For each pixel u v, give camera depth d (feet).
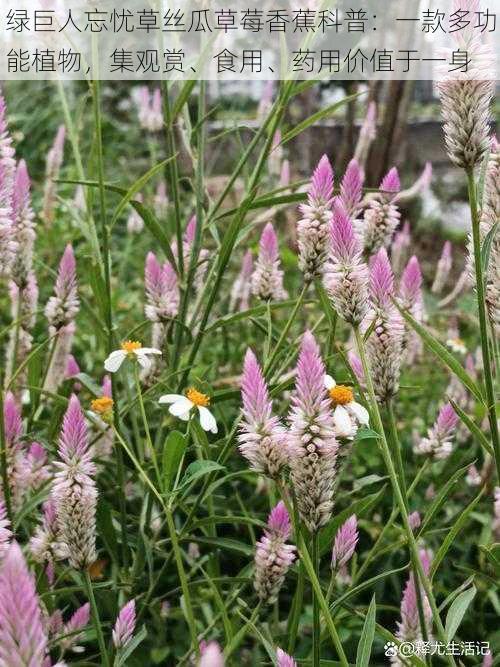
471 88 1.01
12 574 0.59
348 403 1.03
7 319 2.70
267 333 1.64
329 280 1.09
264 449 0.95
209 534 1.61
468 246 1.16
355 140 4.76
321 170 1.39
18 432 1.34
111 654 1.33
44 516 1.32
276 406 2.02
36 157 4.33
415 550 1.05
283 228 3.78
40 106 4.60
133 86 5.29
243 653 1.53
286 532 1.15
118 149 4.75
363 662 1.01
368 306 1.14
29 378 1.58
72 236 3.03
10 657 0.58
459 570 1.91
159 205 3.41
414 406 2.70
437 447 1.39
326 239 1.40
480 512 2.02
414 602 1.21
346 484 2.20
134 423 1.67
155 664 1.64
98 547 1.82
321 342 2.11
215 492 1.98
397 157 4.33
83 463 1.12
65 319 1.61
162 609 1.71
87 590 1.15
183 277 1.76
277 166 3.07
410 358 2.71
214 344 2.71
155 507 1.81
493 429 1.09
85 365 2.60
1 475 1.35
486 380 1.09
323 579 1.80
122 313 2.95
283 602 1.80
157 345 1.77
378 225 1.55
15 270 1.60
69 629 1.32
